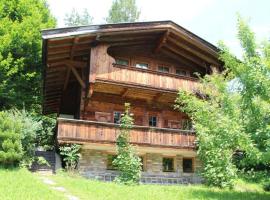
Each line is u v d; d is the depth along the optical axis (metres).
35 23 29.02
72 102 30.27
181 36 24.02
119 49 24.67
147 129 21.44
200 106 17.55
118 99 24.58
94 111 23.73
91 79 21.11
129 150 18.78
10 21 27.77
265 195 16.45
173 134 22.06
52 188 14.23
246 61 15.85
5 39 26.83
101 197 13.41
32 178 15.33
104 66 21.81
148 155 22.44
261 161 14.24
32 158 19.11
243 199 15.00
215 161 18.86
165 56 26.33
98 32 21.09
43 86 25.38
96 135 20.11
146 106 25.28
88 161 20.70
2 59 27.00
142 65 25.41
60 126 19.61
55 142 22.73
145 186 17.16
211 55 25.19
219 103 18.59
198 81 24.20
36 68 29.38
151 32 23.77
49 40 19.84
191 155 23.34
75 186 15.16
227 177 18.73
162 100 25.23
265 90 15.08
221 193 16.19
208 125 16.62
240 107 16.14
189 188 17.19
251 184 20.25
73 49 21.52
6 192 12.16
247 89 15.59
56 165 20.09
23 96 28.67
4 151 16.95
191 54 25.78
